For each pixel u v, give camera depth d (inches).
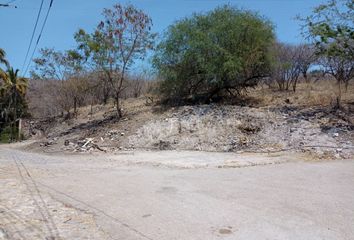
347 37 657.6
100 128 955.3
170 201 287.4
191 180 375.6
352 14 660.1
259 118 724.0
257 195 298.7
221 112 797.2
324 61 999.0
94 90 1402.6
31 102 1803.6
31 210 263.0
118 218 245.3
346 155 492.1
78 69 1197.7
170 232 215.2
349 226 216.8
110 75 1042.1
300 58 1049.5
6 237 205.2
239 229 216.8
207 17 943.0
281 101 849.5
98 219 243.6
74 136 976.3
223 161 509.7
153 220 239.3
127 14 993.5
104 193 322.3
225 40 885.8
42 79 1395.2
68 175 427.5
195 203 279.0
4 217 243.6
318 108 717.9
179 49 938.7
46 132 1333.7
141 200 293.6
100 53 1007.0
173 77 948.0
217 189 326.6
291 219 232.7
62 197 307.1
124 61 1017.5
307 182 344.8
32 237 205.6
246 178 375.6
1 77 1617.9
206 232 213.5
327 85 979.9
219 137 689.6
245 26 874.1
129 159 583.5
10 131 1544.0
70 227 225.3
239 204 272.1
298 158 498.3
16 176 419.5
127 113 1051.3
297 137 598.9
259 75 946.1
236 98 965.8
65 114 1449.3
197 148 666.2
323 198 283.0
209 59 885.2
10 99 1658.5
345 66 868.0
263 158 514.9
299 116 688.4
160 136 765.3
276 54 948.6
